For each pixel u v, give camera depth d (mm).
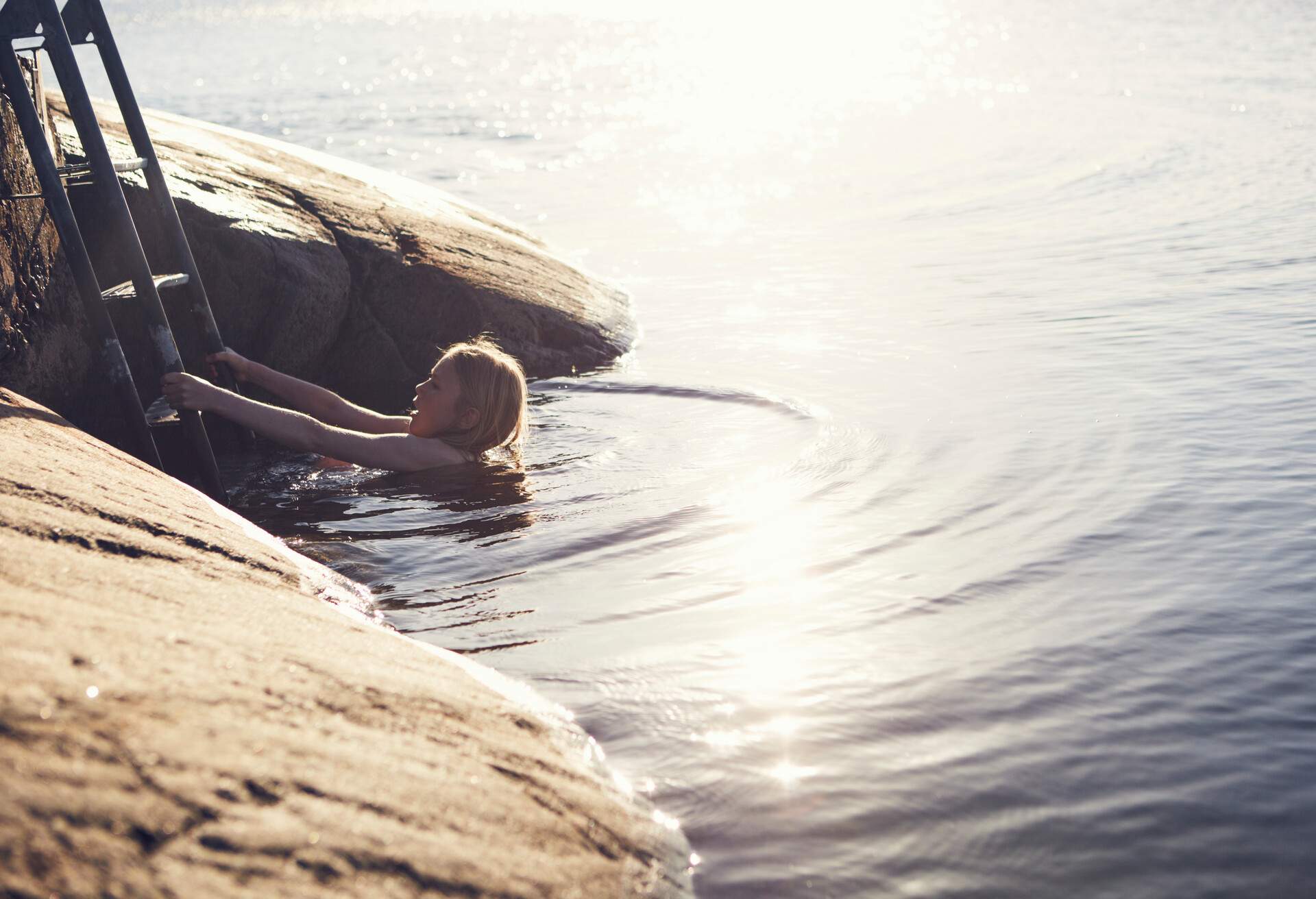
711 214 13203
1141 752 2703
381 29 72188
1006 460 4977
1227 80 21641
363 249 7141
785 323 8055
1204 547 3967
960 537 4160
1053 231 10758
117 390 4812
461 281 7316
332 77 37625
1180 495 4469
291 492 5023
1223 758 2668
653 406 6254
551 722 2834
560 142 20453
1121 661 3170
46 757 1680
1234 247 9367
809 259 10398
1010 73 27609
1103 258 9383
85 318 5234
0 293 4637
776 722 2893
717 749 2760
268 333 6477
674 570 3967
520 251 8289
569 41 54219
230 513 3955
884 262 10016
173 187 6215
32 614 2094
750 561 4023
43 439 3529
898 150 17406
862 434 5441
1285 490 4469
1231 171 13078
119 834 1615
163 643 2203
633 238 11945
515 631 3484
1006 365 6555
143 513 3225
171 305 5883
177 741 1864
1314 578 3680
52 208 4625
